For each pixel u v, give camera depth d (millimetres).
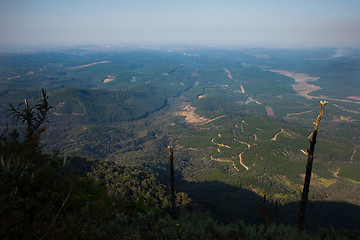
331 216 76688
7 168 4387
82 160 55344
